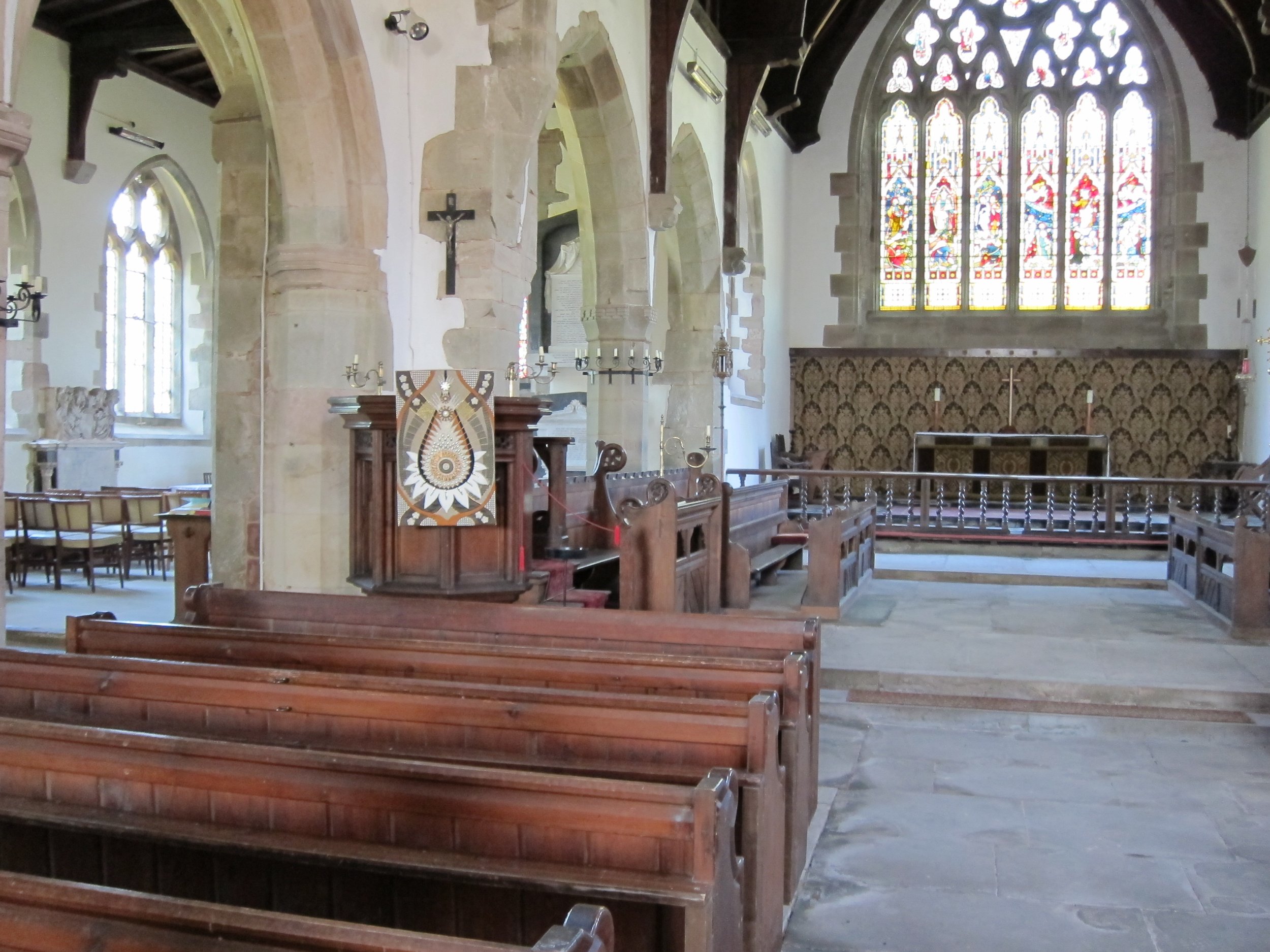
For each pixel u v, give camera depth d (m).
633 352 11.99
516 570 5.80
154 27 13.71
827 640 8.17
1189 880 4.28
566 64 10.74
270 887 2.91
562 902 2.67
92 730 2.96
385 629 4.95
